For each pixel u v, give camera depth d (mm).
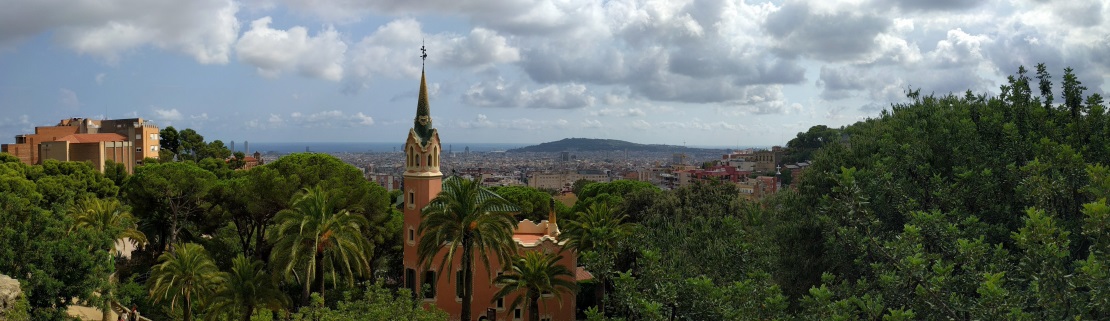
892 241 35656
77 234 43375
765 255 45594
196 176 74938
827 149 54219
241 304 50125
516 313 60312
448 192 53219
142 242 69312
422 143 61562
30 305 37781
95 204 65188
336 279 72938
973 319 28656
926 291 30375
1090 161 38000
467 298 52562
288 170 73062
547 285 52250
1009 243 37281
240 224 80062
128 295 56781
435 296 59844
